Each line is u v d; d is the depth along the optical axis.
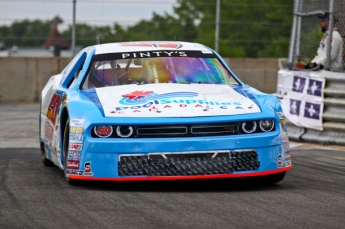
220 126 16.38
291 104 30.05
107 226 12.36
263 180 17.81
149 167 15.97
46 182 18.06
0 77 50.06
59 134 18.94
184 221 12.75
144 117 16.28
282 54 67.38
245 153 16.34
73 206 14.41
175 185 17.55
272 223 12.59
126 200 15.12
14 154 25.22
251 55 67.50
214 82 19.44
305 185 17.62
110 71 19.55
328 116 27.80
